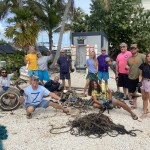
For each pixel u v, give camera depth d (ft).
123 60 16.57
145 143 10.23
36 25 32.42
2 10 42.39
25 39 30.91
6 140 10.61
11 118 13.41
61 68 19.42
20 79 19.83
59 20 46.34
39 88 13.46
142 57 14.42
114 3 44.55
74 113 13.99
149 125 12.26
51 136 10.97
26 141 10.50
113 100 13.84
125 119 13.04
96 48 32.86
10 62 28.32
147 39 44.86
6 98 14.70
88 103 14.96
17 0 40.27
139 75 14.14
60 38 37.04
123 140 10.50
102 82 18.69
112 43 46.73
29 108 13.12
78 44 34.14
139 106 15.65
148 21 45.62
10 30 31.22
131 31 44.93
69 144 10.16
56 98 13.64
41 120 13.05
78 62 33.76
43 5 44.55
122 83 16.85
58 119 13.17
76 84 24.03
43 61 19.24
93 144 10.14
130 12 44.29
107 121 11.73
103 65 18.26
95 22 47.47
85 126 11.37
